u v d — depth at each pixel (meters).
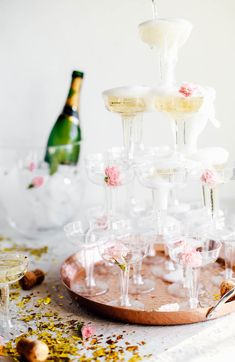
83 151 1.38
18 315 0.84
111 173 0.87
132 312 0.76
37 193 1.24
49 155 1.22
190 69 1.28
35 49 1.35
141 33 0.84
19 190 1.25
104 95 0.85
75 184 1.25
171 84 0.86
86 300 0.80
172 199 1.13
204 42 1.26
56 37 1.33
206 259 0.80
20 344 0.69
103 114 1.36
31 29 1.34
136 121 0.98
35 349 0.68
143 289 0.90
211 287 0.89
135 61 1.31
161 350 0.71
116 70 1.32
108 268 1.02
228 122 1.30
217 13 1.24
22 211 1.27
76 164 1.26
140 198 1.40
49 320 0.81
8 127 1.40
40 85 1.37
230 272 0.92
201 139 1.31
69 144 1.26
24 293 0.93
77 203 1.27
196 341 0.73
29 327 0.79
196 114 0.84
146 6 1.27
